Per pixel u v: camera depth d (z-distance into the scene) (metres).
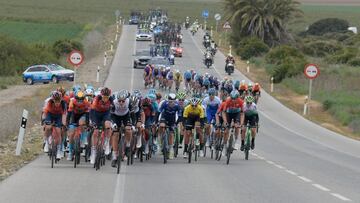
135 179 26.20
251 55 132.62
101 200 21.00
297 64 100.88
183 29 179.88
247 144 35.47
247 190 23.83
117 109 28.72
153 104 33.03
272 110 69.38
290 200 21.75
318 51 153.12
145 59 100.75
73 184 24.34
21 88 82.25
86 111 29.88
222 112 34.50
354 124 60.25
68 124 30.34
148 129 32.84
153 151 34.94
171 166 31.50
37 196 21.47
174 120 33.19
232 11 149.25
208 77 68.56
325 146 46.31
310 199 22.09
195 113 33.47
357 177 29.38
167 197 21.88
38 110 56.53
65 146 31.73
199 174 28.48
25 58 107.19
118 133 28.92
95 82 83.50
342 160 37.59
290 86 89.50
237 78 97.12
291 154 39.88
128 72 96.44
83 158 33.22
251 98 34.97
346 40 176.25
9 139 40.41
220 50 140.50
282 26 147.62
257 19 145.75
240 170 30.47
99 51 127.56
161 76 78.44
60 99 29.14
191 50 134.62
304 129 57.22
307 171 30.92
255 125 35.66
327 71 98.88
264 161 35.19
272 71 102.06
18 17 185.75
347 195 23.28
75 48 119.19
